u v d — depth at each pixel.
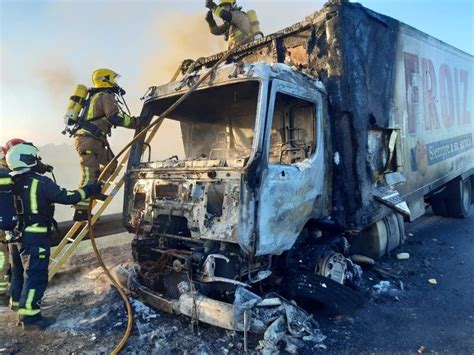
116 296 4.07
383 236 4.75
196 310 3.11
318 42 4.12
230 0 5.66
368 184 4.09
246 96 4.00
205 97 4.04
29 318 3.50
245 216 2.98
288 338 3.05
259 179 3.05
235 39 5.63
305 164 3.63
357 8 4.21
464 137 7.46
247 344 3.06
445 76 6.57
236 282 2.95
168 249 3.50
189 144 4.84
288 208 3.36
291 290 3.53
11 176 3.60
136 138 3.72
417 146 5.43
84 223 4.54
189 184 3.37
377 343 3.15
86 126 4.37
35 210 3.59
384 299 4.03
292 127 4.05
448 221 7.80
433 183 5.98
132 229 4.03
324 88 3.98
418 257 5.43
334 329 3.39
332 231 4.18
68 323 3.61
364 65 4.22
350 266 4.22
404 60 5.14
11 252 3.89
